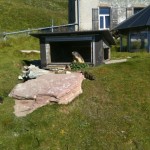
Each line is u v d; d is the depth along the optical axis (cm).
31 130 1313
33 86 1553
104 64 1964
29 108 1443
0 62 2147
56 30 3512
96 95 1555
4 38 3212
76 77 1611
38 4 6856
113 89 1609
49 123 1348
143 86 1645
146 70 1834
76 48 2334
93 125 1352
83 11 3619
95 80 1688
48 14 5894
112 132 1322
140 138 1311
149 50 2914
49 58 2044
